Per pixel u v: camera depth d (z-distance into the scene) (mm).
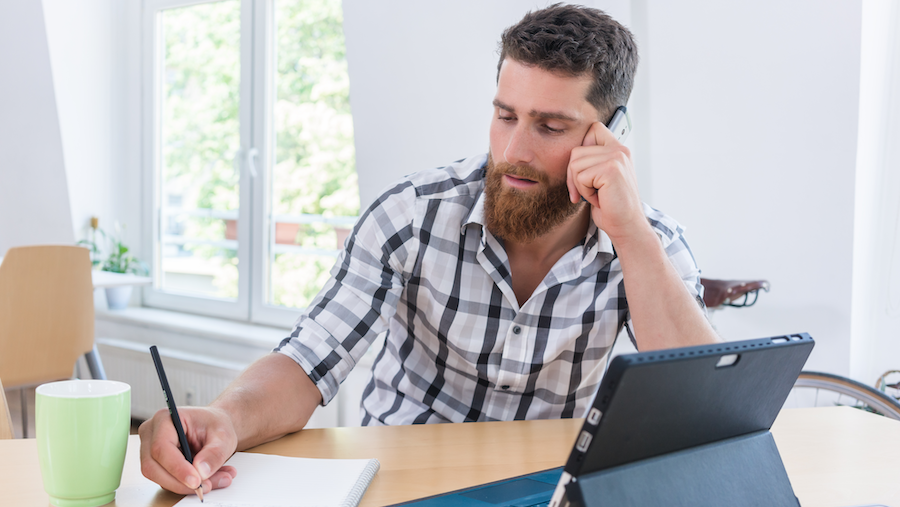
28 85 3279
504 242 1084
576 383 1138
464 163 1188
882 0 1914
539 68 958
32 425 2881
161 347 3166
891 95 1946
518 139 985
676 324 947
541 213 1015
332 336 1006
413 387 1149
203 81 3217
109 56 3424
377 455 837
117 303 3332
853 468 855
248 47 3047
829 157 1949
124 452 685
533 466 819
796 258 2033
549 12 1003
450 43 2283
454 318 1096
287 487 708
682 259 1147
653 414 500
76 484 648
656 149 2172
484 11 2213
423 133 2406
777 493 600
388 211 1098
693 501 536
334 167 2883
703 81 2072
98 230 3436
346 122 2834
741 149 2057
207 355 3031
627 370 456
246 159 3096
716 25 2029
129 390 696
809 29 1918
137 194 3463
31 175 3400
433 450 864
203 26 3191
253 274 3117
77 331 2131
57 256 2037
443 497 705
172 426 725
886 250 2000
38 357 2043
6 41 3279
